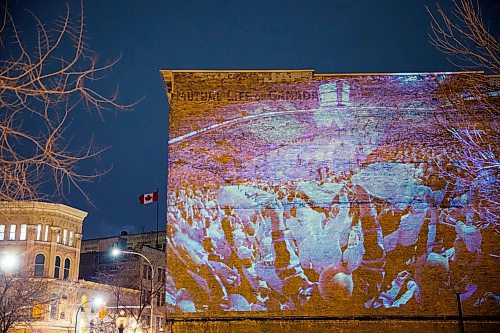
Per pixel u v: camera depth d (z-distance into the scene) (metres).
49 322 50.38
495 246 26.12
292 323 25.47
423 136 27.30
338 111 27.59
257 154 27.22
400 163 27.00
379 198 26.67
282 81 28.00
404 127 27.41
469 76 27.84
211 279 26.03
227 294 25.86
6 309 33.47
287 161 27.12
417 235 26.28
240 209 26.70
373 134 27.34
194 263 26.20
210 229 26.53
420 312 25.42
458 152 27.09
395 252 26.09
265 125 27.55
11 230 51.34
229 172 27.09
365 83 27.89
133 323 42.00
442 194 26.69
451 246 26.12
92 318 55.69
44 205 51.94
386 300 25.59
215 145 27.38
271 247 26.28
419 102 27.64
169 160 27.28
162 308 67.56
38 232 52.09
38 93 8.14
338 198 26.69
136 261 65.38
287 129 27.47
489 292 25.64
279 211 26.64
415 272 25.88
